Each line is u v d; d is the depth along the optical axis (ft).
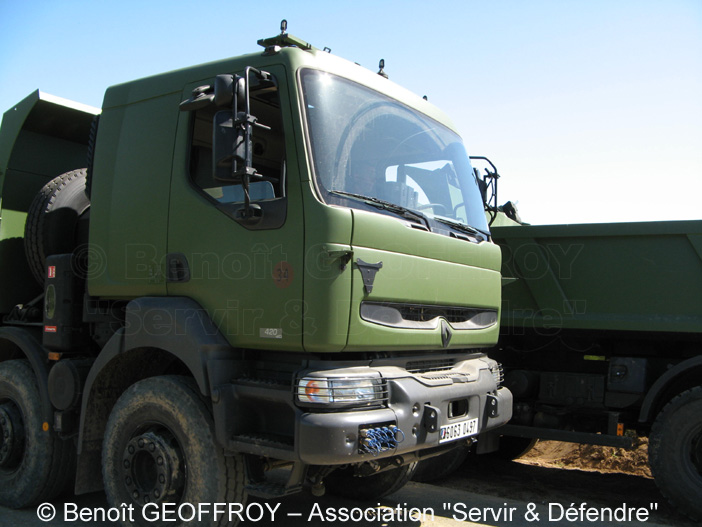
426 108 17.66
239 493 13.73
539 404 21.39
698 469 17.63
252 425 13.75
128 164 15.99
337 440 11.93
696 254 18.74
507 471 24.44
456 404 15.20
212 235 14.15
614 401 19.94
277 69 13.80
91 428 15.92
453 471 21.79
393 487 18.39
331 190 13.19
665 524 17.88
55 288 17.54
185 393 14.03
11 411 18.29
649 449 18.31
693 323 18.71
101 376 15.69
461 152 18.76
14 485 17.72
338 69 14.70
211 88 14.17
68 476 17.70
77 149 22.21
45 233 18.53
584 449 27.81
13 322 19.40
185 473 13.92
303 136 13.19
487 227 18.67
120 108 16.58
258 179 13.11
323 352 12.93
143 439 14.34
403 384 13.33
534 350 22.12
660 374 19.85
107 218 16.19
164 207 15.08
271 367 13.88
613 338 20.52
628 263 19.69
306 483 13.47
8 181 20.25
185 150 14.97
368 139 14.69
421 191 16.07
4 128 20.57
